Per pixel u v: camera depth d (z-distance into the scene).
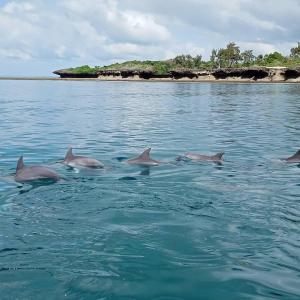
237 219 9.06
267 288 6.19
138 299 5.89
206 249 7.53
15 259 7.10
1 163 14.44
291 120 28.47
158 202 10.20
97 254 7.30
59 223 8.76
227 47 174.00
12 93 61.78
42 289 6.14
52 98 50.78
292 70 130.38
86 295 5.98
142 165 14.21
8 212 9.40
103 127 24.22
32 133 21.45
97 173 13.02
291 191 11.30
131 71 165.38
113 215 9.25
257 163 14.92
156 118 29.22
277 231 8.41
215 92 68.00
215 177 12.80
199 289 6.15
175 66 176.75
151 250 7.46
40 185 11.50
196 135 21.52
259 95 59.16
